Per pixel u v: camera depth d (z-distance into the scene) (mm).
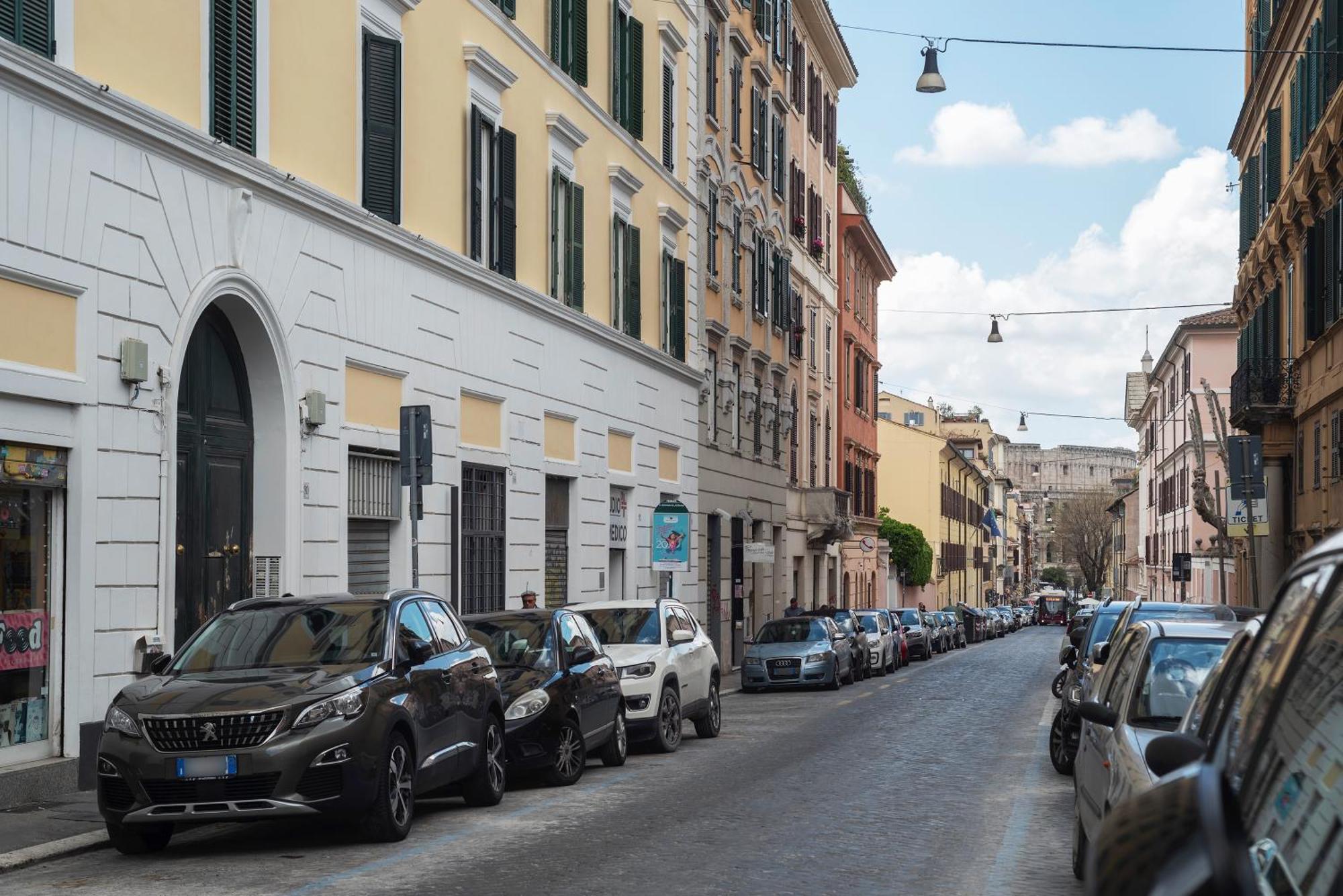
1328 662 2936
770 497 43688
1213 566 60594
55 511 12945
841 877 9336
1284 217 34438
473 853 10180
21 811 11820
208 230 15016
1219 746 3408
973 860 10008
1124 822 2977
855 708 25297
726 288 38781
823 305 53906
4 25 12008
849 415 58969
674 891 8805
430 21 20453
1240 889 2484
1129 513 115688
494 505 22750
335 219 17453
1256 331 39688
